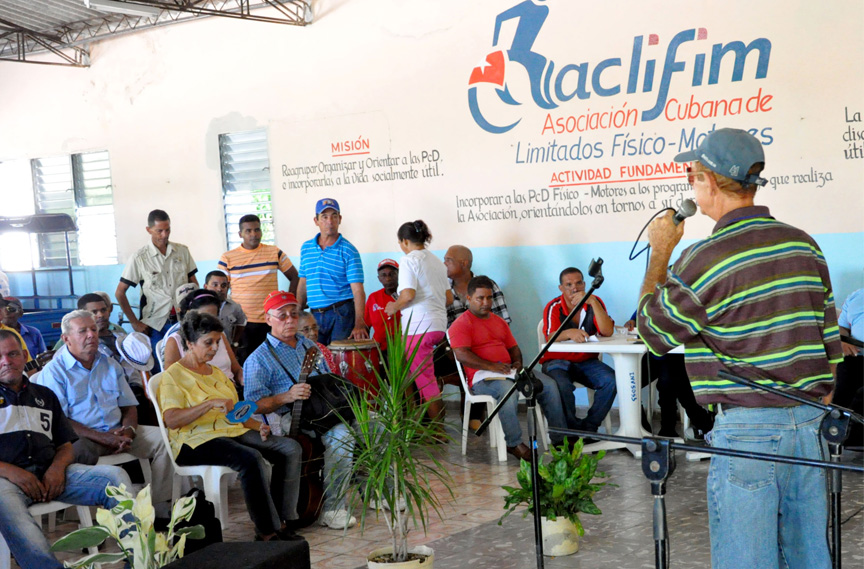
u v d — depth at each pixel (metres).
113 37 9.30
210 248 8.93
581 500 3.77
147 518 2.52
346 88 7.97
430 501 3.52
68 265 9.48
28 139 10.06
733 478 2.22
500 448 5.70
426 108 7.58
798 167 6.18
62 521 4.77
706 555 3.67
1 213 10.38
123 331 6.20
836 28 5.98
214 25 8.63
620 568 3.59
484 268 7.41
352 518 4.46
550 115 7.02
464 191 7.46
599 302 5.89
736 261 2.19
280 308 4.57
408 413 3.49
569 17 6.88
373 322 6.93
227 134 8.74
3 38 9.80
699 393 2.29
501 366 5.69
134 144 9.31
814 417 2.22
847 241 6.07
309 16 8.09
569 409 5.73
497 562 3.78
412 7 7.56
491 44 7.23
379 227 7.92
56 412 4.04
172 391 4.29
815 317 2.24
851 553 3.58
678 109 6.53
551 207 7.08
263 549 2.36
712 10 6.35
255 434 4.39
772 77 6.20
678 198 6.57
